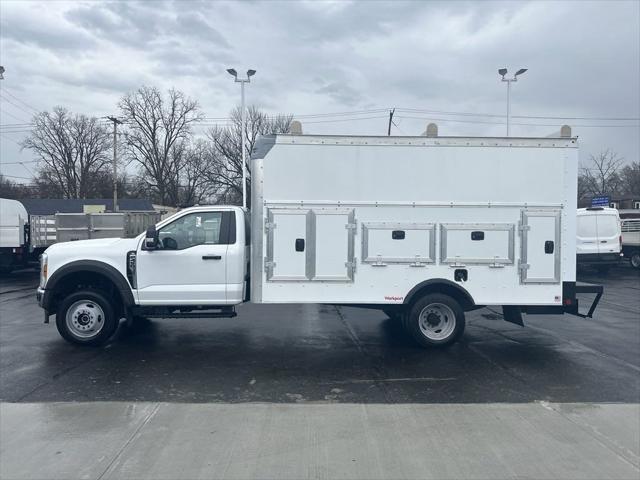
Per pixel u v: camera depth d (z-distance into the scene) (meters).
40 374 6.26
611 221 19.83
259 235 7.36
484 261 7.45
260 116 60.50
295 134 7.34
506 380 6.11
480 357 7.21
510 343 8.14
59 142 75.06
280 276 7.38
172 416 4.82
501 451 4.12
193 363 6.81
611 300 13.55
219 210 7.77
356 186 7.38
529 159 7.45
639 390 5.74
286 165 7.34
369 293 7.43
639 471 3.82
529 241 7.47
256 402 5.29
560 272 7.50
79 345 7.75
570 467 3.87
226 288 7.62
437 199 7.41
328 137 7.34
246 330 9.04
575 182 7.48
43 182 77.06
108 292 7.91
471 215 7.44
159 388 5.74
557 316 10.91
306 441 4.30
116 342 8.05
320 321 9.96
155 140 66.56
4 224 19.12
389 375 6.30
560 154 7.48
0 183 77.12
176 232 7.71
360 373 6.39
